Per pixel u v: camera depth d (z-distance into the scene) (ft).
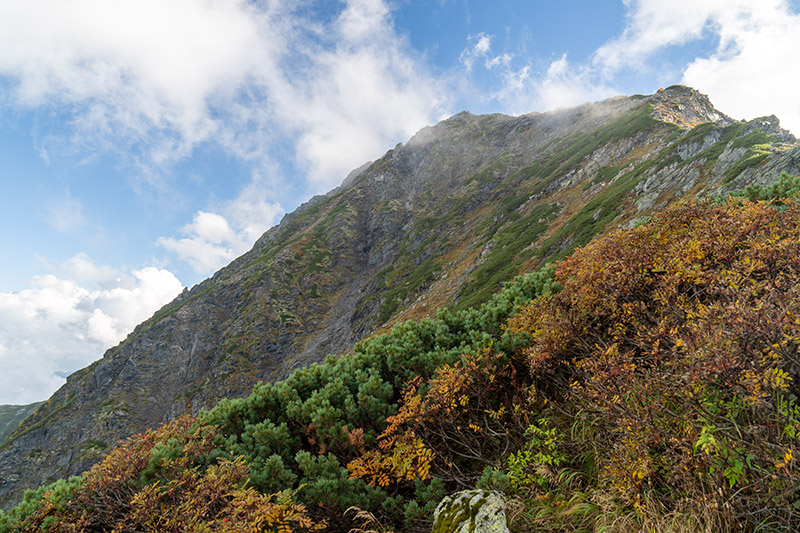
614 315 14.20
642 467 8.95
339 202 554.87
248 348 332.39
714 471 8.14
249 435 16.76
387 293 307.37
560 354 16.61
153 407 325.01
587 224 150.92
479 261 224.12
